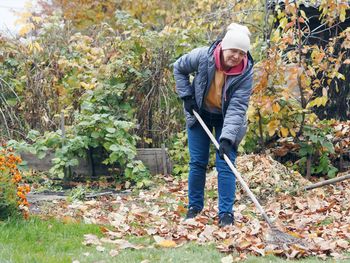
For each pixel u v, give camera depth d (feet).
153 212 27.20
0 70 38.63
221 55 23.98
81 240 22.44
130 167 33.86
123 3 67.82
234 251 21.65
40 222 23.94
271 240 22.31
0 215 23.67
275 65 32.96
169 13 65.31
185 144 36.35
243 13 42.86
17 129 38.09
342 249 22.66
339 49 40.22
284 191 30.71
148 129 37.19
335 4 34.53
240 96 24.07
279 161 36.06
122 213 27.09
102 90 36.27
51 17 40.65
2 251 20.51
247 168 31.50
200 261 20.48
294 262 20.79
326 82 39.88
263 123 34.78
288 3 33.58
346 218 26.89
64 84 37.68
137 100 37.14
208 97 24.71
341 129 35.17
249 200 29.89
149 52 37.14
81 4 65.72
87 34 48.55
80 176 35.40
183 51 37.27
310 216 27.27
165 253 21.26
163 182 34.24
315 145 34.81
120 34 42.19
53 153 35.40
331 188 32.65
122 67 36.76
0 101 38.37
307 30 36.78
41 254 20.58
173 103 37.27
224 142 23.91
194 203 25.79
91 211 27.35
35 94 37.99
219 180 24.77
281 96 33.55
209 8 53.83
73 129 34.91
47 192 32.30
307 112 34.53
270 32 38.65
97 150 35.37
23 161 34.40
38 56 39.01
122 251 21.53
